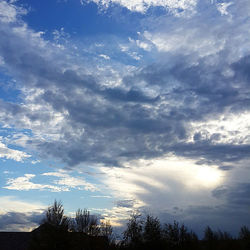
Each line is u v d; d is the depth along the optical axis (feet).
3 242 173.47
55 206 134.72
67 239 131.23
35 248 128.77
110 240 155.63
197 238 183.62
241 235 212.84
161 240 172.04
